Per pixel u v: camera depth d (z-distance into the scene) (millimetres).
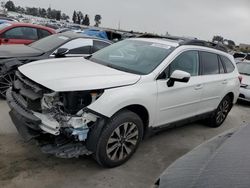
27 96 4020
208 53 6074
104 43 8484
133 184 4055
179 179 2471
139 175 4297
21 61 6781
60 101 3818
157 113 4746
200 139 6082
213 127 6906
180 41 5605
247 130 3113
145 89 4434
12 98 4418
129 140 4438
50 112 3844
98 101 3875
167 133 6102
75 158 4477
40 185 3746
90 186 3861
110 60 5145
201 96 5734
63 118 3768
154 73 4676
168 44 5379
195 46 5699
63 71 4285
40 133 3961
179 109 5227
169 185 2447
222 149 2701
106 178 4086
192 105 5555
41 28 10492
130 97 4156
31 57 6973
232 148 2684
